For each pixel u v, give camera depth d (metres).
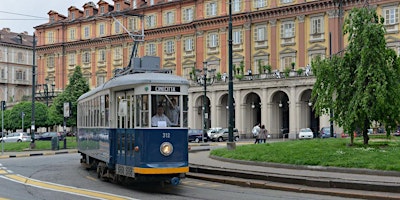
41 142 50.47
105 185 18.28
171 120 16.17
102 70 84.88
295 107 60.56
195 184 18.45
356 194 14.81
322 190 15.70
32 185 18.67
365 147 22.39
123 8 82.81
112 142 17.80
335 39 59.97
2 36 111.31
